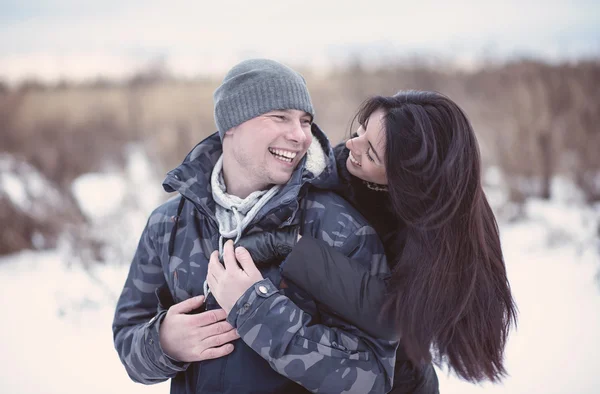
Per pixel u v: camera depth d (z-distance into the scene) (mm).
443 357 1557
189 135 6746
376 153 1537
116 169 6621
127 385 2869
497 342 1539
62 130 7328
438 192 1489
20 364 3080
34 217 5141
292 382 1420
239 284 1370
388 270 1509
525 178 6066
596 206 5648
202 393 1436
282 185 1514
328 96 8289
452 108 1534
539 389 2672
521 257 4516
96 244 4734
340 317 1421
